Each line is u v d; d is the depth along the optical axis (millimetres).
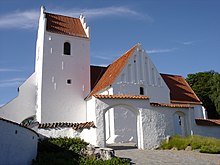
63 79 32094
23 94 32406
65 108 31250
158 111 21609
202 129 24250
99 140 19062
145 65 30469
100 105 19891
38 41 35469
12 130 11008
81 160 14320
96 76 36031
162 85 30797
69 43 34062
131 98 20891
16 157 11445
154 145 20578
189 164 14234
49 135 19094
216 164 14398
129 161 14812
